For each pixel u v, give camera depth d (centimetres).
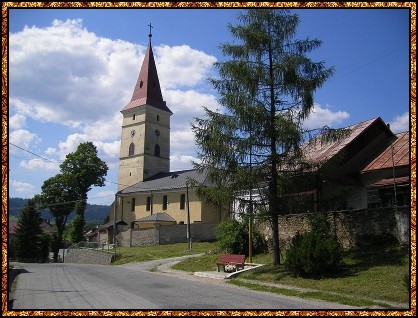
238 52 1947
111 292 1483
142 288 1606
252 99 1916
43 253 5388
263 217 2031
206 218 5038
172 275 2169
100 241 6200
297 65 1909
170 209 5494
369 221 1866
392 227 1781
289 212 2028
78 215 6556
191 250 3691
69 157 6556
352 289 1381
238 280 1788
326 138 1858
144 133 6538
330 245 1648
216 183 1959
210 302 1243
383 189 2381
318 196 2241
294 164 1939
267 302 1242
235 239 2475
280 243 2292
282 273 1772
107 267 3111
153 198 5788
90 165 6556
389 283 1373
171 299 1305
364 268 1612
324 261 1622
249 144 1862
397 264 1564
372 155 2700
